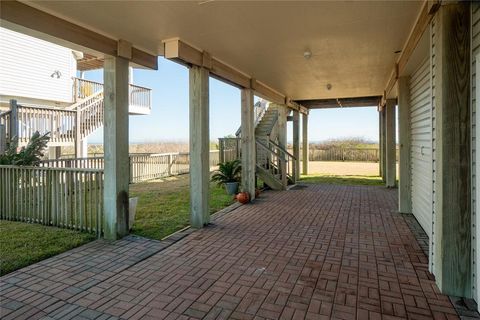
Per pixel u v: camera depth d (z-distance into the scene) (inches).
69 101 466.0
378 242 153.0
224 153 349.4
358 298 99.0
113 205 158.7
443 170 98.2
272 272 119.0
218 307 94.5
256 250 143.1
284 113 354.0
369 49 175.6
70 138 361.4
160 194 303.0
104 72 158.2
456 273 98.8
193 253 139.8
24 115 306.5
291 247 146.8
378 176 458.3
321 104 431.2
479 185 90.8
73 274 117.9
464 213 96.7
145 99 571.8
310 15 127.2
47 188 183.0
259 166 332.5
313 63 208.2
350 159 763.4
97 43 146.2
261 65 213.8
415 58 159.5
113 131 157.8
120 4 116.7
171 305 95.8
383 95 335.6
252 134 267.1
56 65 446.3
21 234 164.9
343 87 304.2
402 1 114.4
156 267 124.4
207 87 187.0
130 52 162.2
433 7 98.5
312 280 112.0
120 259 132.7
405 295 100.4
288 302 97.0
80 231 170.4
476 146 92.1
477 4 91.0
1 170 200.2
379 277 113.8
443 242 99.6
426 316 88.7
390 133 335.6
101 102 447.2
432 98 109.4
